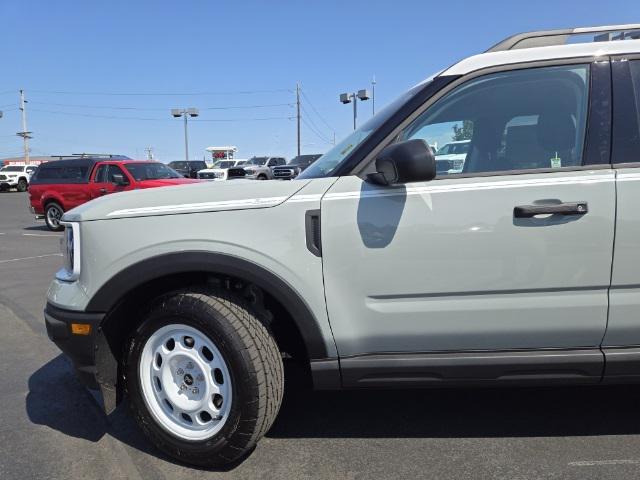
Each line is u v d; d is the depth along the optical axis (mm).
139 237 2598
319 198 2535
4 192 39781
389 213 2496
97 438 3072
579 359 2506
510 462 2705
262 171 27359
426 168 2326
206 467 2729
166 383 2713
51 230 14664
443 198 2480
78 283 2721
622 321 2490
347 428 3117
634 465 2637
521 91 2650
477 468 2660
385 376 2598
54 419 3324
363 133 2887
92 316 2662
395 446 2900
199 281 2770
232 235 2537
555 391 3520
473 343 2561
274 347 2652
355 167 2590
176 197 2650
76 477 2678
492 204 2459
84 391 3744
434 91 2641
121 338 2852
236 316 2545
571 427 3041
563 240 2445
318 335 2574
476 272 2484
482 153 2680
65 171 14422
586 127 2541
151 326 2678
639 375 2527
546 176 2482
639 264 2445
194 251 2537
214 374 2627
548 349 2555
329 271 2531
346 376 2609
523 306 2500
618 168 2475
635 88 2557
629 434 2943
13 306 6145
